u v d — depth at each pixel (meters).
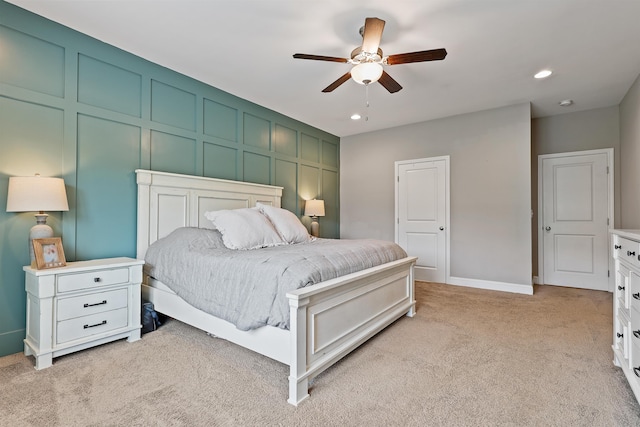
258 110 4.21
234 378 1.89
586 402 1.67
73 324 2.14
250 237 2.78
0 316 2.18
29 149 2.32
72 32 2.53
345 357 2.19
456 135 4.61
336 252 2.34
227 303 2.07
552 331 2.69
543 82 3.46
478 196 4.42
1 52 2.19
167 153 3.19
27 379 1.86
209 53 2.88
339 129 5.36
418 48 2.73
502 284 4.22
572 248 4.45
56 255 2.19
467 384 1.84
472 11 2.24
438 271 4.75
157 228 3.01
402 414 1.57
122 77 2.84
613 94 3.79
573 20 2.34
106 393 1.72
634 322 1.70
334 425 1.49
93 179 2.65
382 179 5.33
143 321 2.60
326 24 2.42
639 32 2.49
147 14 2.32
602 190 4.25
